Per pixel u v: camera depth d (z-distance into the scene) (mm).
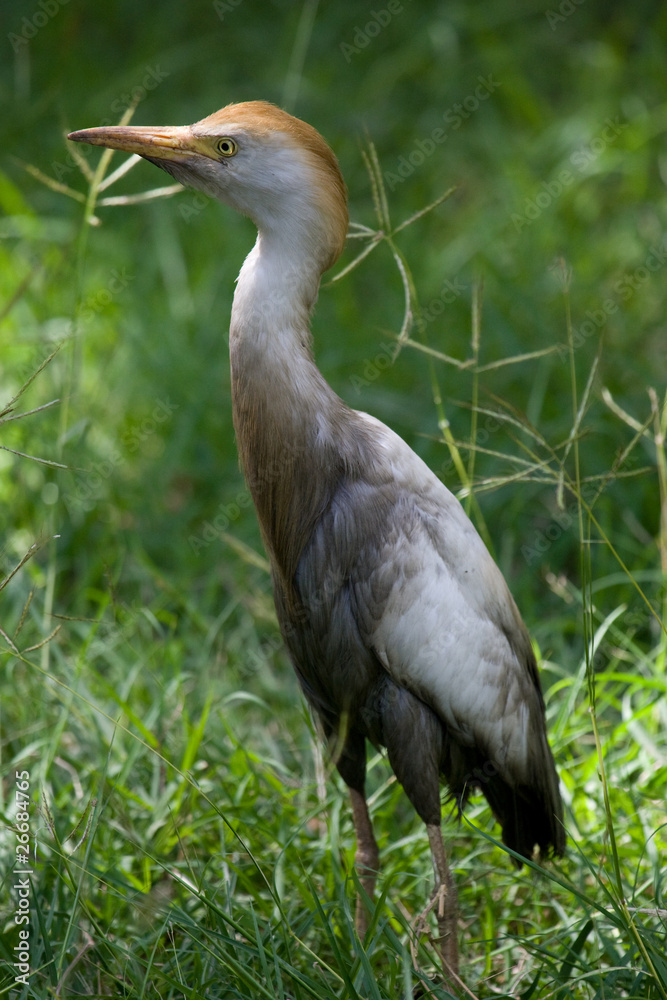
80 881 5742
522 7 19375
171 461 10883
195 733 7082
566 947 5953
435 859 5992
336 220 5863
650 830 6992
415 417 11055
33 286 12438
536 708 6457
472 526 6215
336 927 6371
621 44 18422
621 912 5434
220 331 12461
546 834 6738
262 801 7484
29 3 19000
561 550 9773
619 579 9070
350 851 6930
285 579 6137
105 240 13883
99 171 7758
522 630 6484
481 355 11672
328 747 6555
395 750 6055
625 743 8172
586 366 11320
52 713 7918
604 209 15180
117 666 8406
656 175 15648
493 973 6293
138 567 9703
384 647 5875
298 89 17000
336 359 11930
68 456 9977
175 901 6129
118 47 19016
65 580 10023
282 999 5277
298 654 6344
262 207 5785
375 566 5828
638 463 10289
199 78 18094
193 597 9797
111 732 7637
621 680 7977
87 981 5930
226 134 5719
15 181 15242
